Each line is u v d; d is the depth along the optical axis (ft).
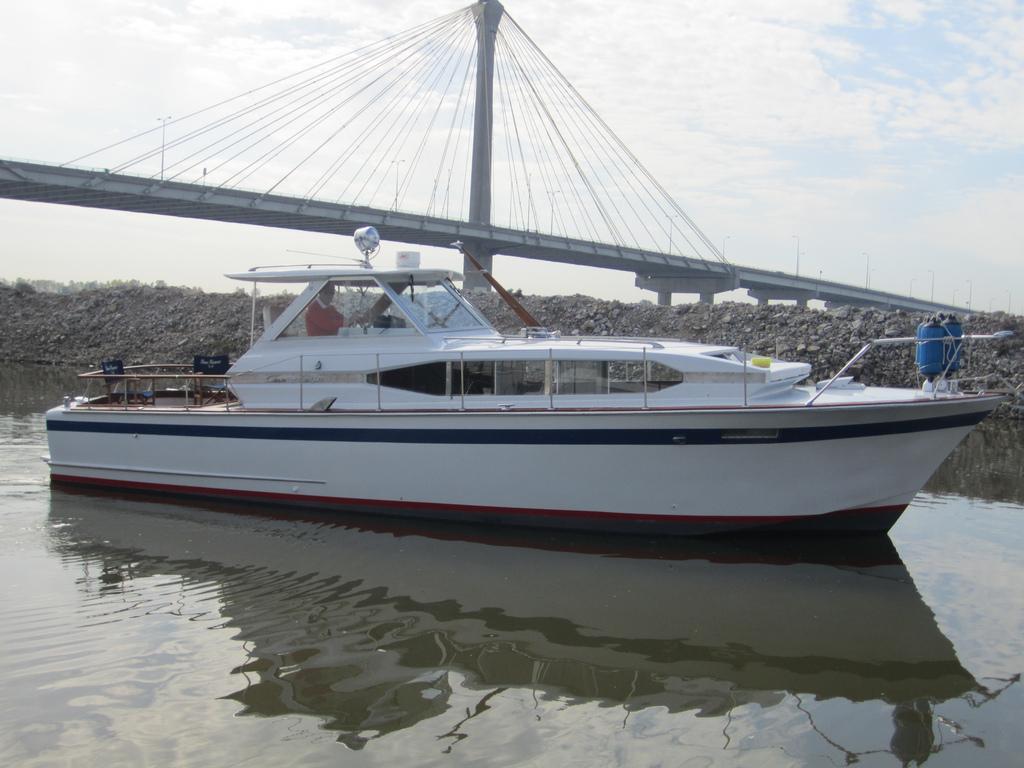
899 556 25.79
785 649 19.33
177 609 21.59
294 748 15.03
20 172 131.34
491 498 28.04
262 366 32.07
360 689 17.31
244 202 147.02
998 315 69.41
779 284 199.31
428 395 29.63
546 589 23.09
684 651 19.20
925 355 26.48
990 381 60.18
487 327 33.83
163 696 16.90
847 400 25.94
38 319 123.44
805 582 23.63
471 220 173.47
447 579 23.89
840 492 26.05
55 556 25.91
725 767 14.62
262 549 26.58
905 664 18.53
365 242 32.76
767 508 26.27
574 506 27.35
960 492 34.32
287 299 33.22
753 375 26.86
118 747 14.98
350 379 30.71
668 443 25.99
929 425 25.45
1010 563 25.12
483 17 164.76
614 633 20.21
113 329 117.29
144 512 30.89
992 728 15.87
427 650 19.22
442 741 15.35
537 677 17.92
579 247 169.48
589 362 28.02
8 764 14.40
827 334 73.67
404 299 30.91
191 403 36.11
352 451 29.37
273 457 30.63
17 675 17.70
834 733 15.75
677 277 188.75
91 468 34.14
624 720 16.17
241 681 17.57
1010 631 20.25
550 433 26.84
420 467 28.55
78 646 19.20
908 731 15.79
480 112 169.99
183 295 125.90
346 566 24.99
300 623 20.67
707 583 23.53
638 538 27.53
